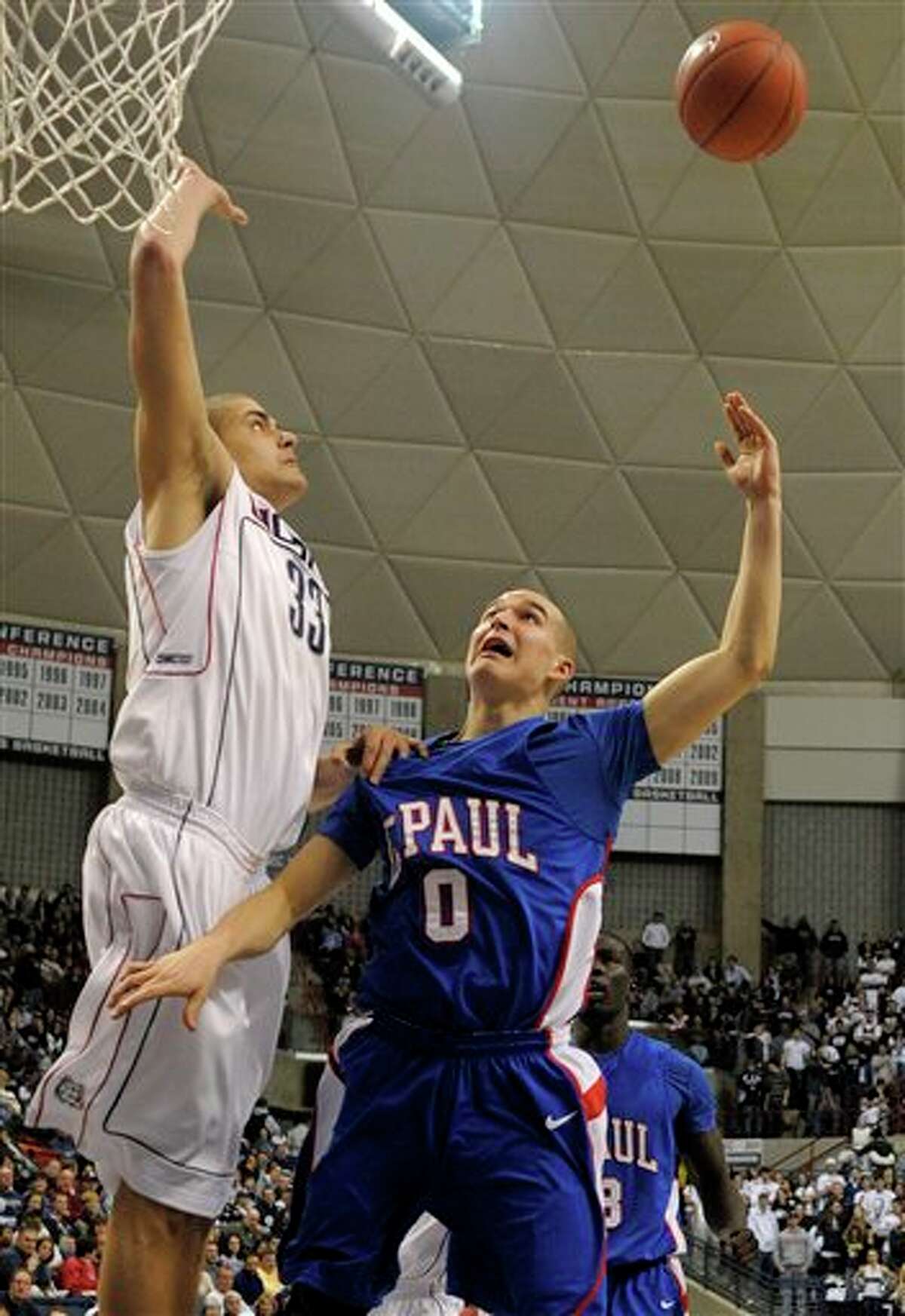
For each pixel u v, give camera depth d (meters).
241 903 4.14
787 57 6.04
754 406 28.70
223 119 25.81
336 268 27.11
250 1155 18.62
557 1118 4.06
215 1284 14.29
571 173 27.23
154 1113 4.05
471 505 28.78
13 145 5.61
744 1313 19.31
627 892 29.89
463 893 4.13
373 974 4.21
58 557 27.19
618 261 27.78
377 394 27.98
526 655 4.59
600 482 28.94
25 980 24.42
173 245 4.20
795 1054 26.44
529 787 4.25
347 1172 4.08
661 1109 6.04
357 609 28.88
